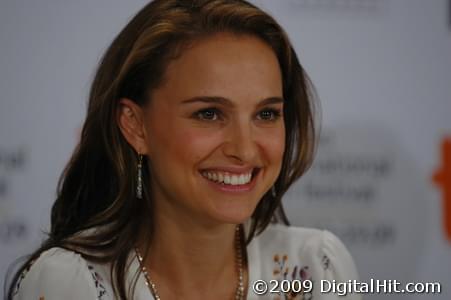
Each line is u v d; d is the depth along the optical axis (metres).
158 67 4.06
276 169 4.17
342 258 5.07
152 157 4.27
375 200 7.18
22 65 6.97
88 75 7.04
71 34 7.02
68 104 7.03
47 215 7.01
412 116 7.18
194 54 3.97
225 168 3.99
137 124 4.33
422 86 7.18
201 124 3.96
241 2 4.25
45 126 7.00
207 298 4.62
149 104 4.18
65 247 4.59
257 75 3.98
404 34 7.18
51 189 7.01
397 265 7.16
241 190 4.04
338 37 7.18
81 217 4.91
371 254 7.19
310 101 4.88
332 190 7.16
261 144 4.02
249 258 4.80
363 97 7.17
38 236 6.99
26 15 6.97
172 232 4.42
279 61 4.36
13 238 6.99
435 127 7.17
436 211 7.18
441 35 7.12
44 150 7.01
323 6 7.14
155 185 4.43
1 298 6.98
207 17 4.04
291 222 7.12
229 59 3.95
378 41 7.13
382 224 7.15
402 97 7.18
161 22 4.07
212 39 4.00
